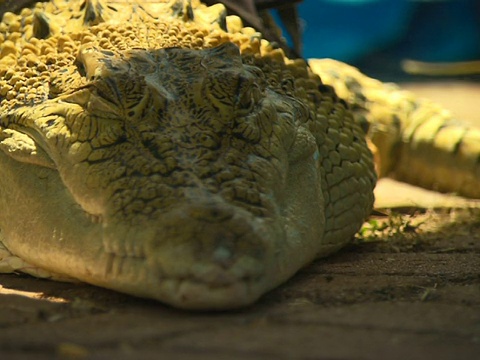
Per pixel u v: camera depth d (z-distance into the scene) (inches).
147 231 168.9
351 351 138.7
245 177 183.8
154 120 192.4
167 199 173.8
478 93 819.4
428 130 344.2
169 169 180.9
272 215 180.5
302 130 218.1
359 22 1127.0
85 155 189.9
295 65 266.7
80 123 195.2
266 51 258.1
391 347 141.6
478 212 313.4
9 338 148.3
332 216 238.4
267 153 194.9
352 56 1120.8
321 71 342.0
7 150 211.8
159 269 165.6
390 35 1133.7
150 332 151.9
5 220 212.5
